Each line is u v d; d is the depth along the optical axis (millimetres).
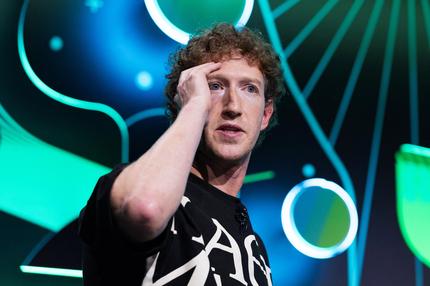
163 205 673
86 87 1985
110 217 693
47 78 1951
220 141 943
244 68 990
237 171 974
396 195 2186
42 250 1862
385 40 2293
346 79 2230
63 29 1994
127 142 1993
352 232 2119
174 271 772
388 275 2123
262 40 1121
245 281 860
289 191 2109
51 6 1997
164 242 729
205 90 833
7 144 1883
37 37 1965
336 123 2191
